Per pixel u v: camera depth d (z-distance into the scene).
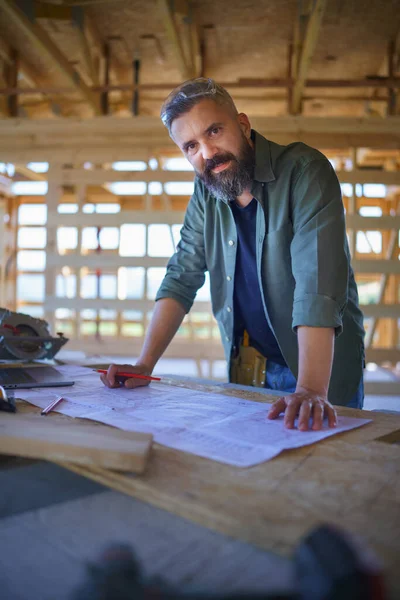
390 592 0.36
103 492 0.55
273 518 0.48
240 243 1.49
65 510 0.50
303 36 3.67
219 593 0.35
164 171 4.07
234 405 0.98
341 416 0.92
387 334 6.50
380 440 0.78
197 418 0.86
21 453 0.63
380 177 3.94
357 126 3.89
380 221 3.93
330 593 0.30
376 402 4.08
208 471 0.60
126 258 4.09
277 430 0.79
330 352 1.06
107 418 0.85
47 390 1.11
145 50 4.32
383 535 0.45
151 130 4.03
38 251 6.75
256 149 1.33
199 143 1.23
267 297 1.44
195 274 1.55
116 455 0.59
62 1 3.49
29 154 4.15
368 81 4.00
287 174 1.30
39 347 1.51
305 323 1.09
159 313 1.47
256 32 4.03
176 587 0.36
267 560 0.41
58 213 4.14
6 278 6.57
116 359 5.71
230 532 0.45
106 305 4.14
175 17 3.48
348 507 0.51
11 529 0.46
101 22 3.86
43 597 0.36
